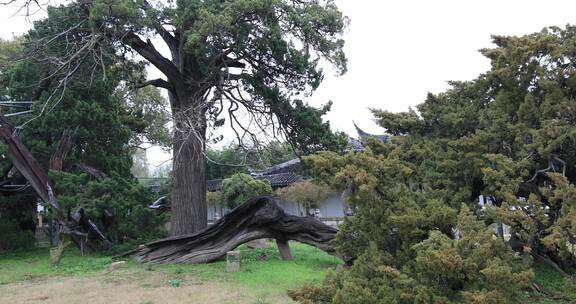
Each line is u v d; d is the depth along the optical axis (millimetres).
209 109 14914
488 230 5262
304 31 14219
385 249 5973
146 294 10062
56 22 15148
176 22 13523
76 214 15273
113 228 16562
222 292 9938
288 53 14266
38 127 16438
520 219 5504
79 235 15305
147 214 15820
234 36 13641
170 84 16344
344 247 6324
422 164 7367
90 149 16906
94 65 15250
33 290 11008
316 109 15094
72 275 12781
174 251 14188
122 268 13422
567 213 5426
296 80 14938
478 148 6734
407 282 5086
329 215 26797
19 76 16844
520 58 6816
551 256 6758
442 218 5703
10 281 12266
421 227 5746
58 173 14898
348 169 5777
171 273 12414
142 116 20812
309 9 14383
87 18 14578
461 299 4996
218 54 14109
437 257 4832
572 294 5777
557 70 6914
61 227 14836
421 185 7223
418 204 6289
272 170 28547
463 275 4973
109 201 14727
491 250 5141
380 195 6098
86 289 10844
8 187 18469
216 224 14148
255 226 14109
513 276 4859
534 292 6344
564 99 6582
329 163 6062
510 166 6180
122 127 17547
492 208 5883
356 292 5082
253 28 13891
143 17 13352
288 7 13844
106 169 17281
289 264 13211
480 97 8055
